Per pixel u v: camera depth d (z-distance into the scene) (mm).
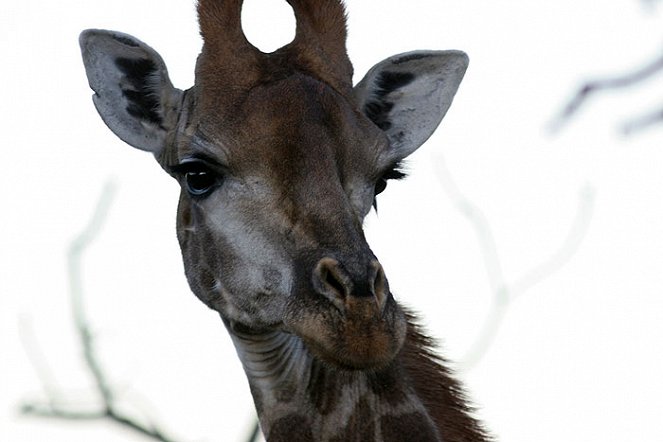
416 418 11828
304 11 12633
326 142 11477
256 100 11789
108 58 13055
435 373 12734
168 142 12891
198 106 12188
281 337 12016
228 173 11773
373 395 11836
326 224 11102
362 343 10531
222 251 11898
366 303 10594
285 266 11320
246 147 11609
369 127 11898
